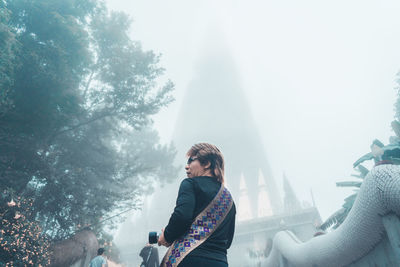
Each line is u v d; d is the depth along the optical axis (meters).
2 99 9.33
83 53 13.64
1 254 6.25
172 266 0.93
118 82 15.22
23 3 12.35
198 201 1.14
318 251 5.12
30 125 10.21
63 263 9.34
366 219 3.46
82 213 11.76
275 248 9.54
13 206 7.23
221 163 1.36
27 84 10.58
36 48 11.81
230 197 1.23
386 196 2.99
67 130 12.95
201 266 0.93
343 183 6.77
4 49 9.31
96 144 15.56
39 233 7.66
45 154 11.80
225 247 1.10
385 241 3.50
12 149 9.96
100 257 5.82
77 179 12.68
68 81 12.55
